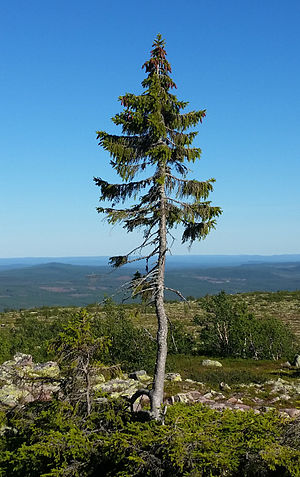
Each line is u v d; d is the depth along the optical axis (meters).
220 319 30.88
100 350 9.89
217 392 18.34
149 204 11.10
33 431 8.91
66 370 9.63
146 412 10.07
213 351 30.36
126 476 7.31
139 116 10.61
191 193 11.20
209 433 8.06
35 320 44.75
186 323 45.47
